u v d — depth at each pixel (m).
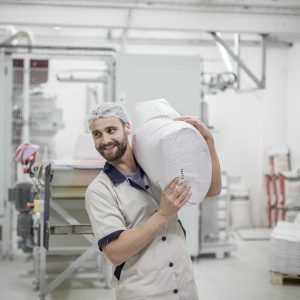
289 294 3.68
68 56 4.68
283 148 6.68
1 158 4.69
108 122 1.76
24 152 3.58
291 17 4.57
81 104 5.06
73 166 2.80
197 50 6.83
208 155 1.68
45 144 4.96
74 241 3.33
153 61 4.61
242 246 5.48
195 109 4.68
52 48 4.63
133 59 4.59
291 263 3.88
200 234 4.91
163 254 1.73
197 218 4.70
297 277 3.88
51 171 2.80
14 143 4.82
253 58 6.81
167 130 1.63
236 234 6.21
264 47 5.02
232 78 5.36
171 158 1.62
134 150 1.81
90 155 3.05
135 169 1.85
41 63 4.84
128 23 4.43
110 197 1.73
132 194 1.76
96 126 1.77
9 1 4.15
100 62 6.59
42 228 3.12
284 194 6.21
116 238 1.62
